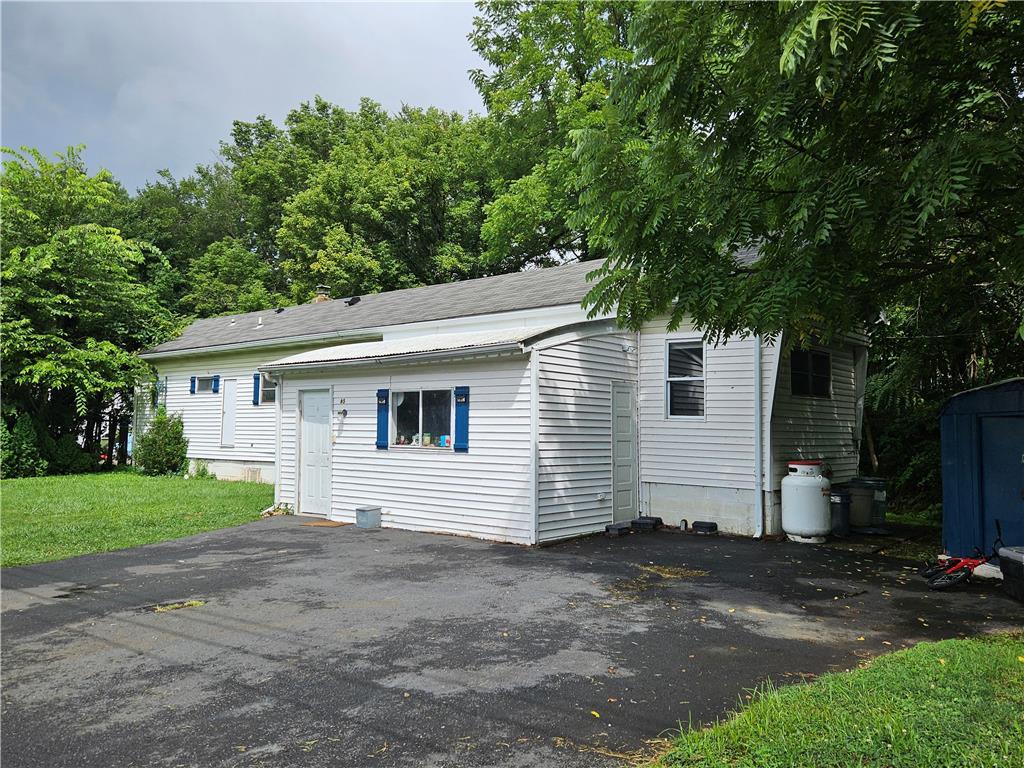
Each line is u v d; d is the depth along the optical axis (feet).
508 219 79.92
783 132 16.01
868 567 26.61
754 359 34.04
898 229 15.25
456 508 34.17
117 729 12.30
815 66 13.87
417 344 37.70
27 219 69.62
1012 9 14.06
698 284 19.08
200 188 142.72
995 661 14.15
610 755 10.94
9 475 62.03
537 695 13.57
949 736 10.32
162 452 66.49
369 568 26.37
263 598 21.85
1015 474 24.34
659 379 37.60
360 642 17.24
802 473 32.78
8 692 14.19
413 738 11.70
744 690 13.73
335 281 96.17
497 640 17.30
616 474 36.17
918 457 44.27
